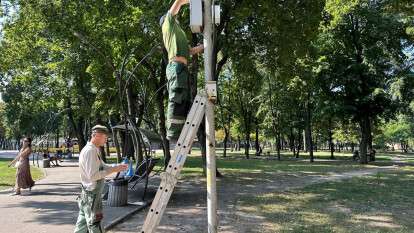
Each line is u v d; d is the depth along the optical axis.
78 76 27.59
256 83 25.23
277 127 41.72
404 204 11.85
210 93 4.52
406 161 37.12
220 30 18.02
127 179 11.49
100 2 15.16
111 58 16.91
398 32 32.16
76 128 39.97
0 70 25.06
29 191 14.40
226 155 52.28
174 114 4.68
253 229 8.59
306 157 47.44
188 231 8.40
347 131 58.66
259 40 21.17
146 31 16.73
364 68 32.69
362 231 8.41
